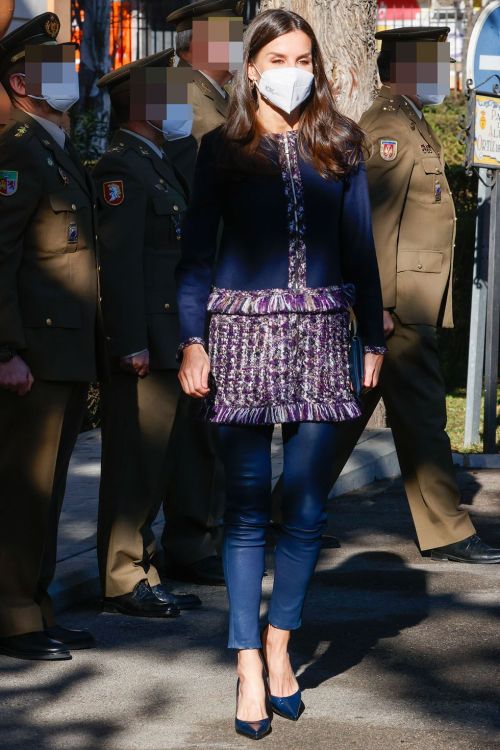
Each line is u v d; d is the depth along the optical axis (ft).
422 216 23.65
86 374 18.38
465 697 16.87
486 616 20.61
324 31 36.50
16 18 34.65
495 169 34.91
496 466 34.37
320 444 15.89
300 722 15.99
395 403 23.88
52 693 17.07
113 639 19.45
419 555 24.75
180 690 17.21
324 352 15.75
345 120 15.94
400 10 87.15
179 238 20.59
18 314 17.76
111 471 20.65
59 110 18.43
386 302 23.41
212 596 21.90
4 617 18.48
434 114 62.85
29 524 18.37
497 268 34.86
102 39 71.77
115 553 20.67
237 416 15.64
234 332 15.74
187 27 22.67
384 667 18.08
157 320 20.36
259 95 15.66
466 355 50.70
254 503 15.90
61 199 18.04
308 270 15.72
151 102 20.07
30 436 18.19
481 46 35.22
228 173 15.61
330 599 21.58
